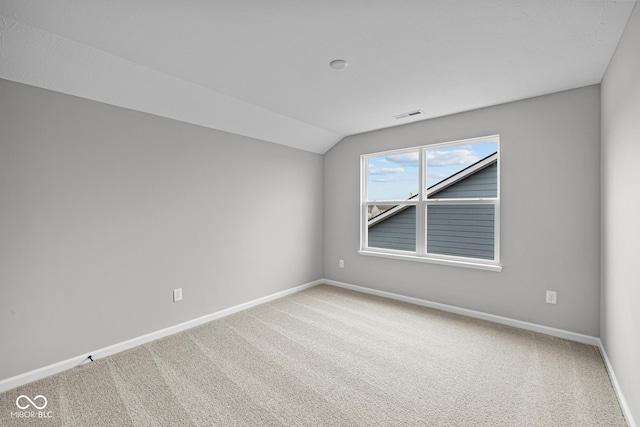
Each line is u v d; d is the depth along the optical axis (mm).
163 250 2785
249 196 3555
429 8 1563
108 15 1629
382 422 1683
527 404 1830
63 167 2193
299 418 1712
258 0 1502
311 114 3346
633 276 1611
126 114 2523
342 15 1628
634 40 1562
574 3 1522
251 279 3584
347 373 2168
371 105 3068
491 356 2400
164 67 2252
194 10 1585
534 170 2842
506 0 1500
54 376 2121
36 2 1512
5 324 1962
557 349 2508
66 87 2160
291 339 2711
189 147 2975
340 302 3721
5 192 1954
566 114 2674
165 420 1692
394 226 3963
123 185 2516
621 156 1839
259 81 2498
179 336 2781
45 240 2119
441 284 3463
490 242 3201
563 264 2715
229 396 1904
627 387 1716
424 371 2191
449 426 1652
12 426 1641
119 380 2076
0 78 1925
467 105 3055
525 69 2271
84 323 2311
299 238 4219
